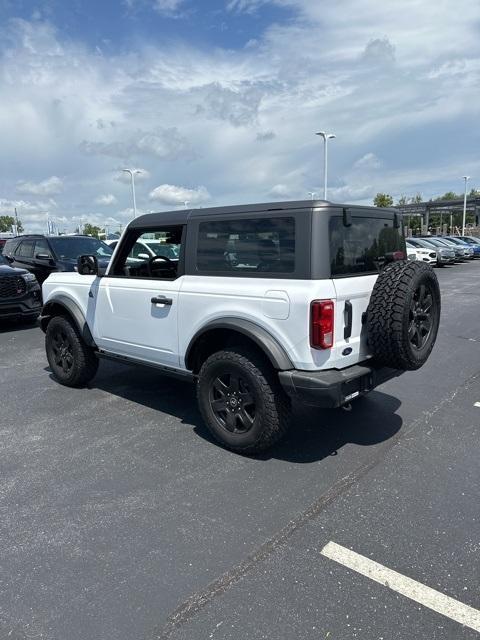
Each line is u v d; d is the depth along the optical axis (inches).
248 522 112.7
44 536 108.3
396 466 138.9
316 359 127.6
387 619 84.2
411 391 204.7
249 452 144.6
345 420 173.5
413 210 2662.4
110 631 82.4
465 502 120.1
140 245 176.7
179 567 97.9
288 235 130.2
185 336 155.5
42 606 88.1
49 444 155.3
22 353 280.4
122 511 117.6
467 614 85.3
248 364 137.6
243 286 138.1
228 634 81.4
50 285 213.6
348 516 114.6
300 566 97.7
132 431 164.9
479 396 197.9
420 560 99.0
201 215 151.5
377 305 133.5
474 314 400.2
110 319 183.6
